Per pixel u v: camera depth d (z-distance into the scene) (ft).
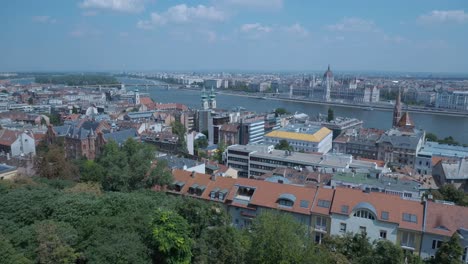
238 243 247.70
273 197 353.72
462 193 447.83
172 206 286.87
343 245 266.77
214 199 372.58
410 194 417.28
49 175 458.50
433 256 277.64
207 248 246.47
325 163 609.01
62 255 218.18
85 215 269.23
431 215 306.76
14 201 282.97
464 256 281.33
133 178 392.88
